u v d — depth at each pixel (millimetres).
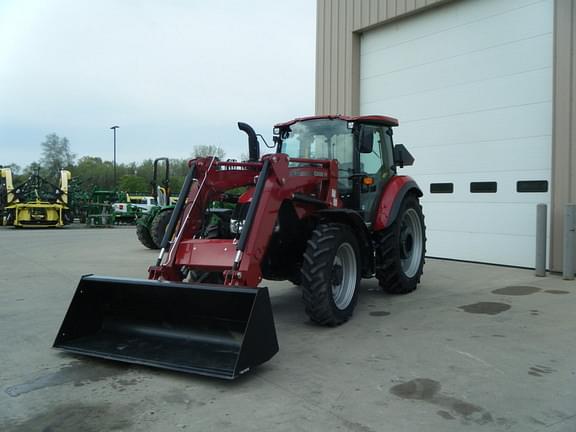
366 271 5156
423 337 4184
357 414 2771
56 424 2711
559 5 6891
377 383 3207
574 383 3166
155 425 2684
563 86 6863
